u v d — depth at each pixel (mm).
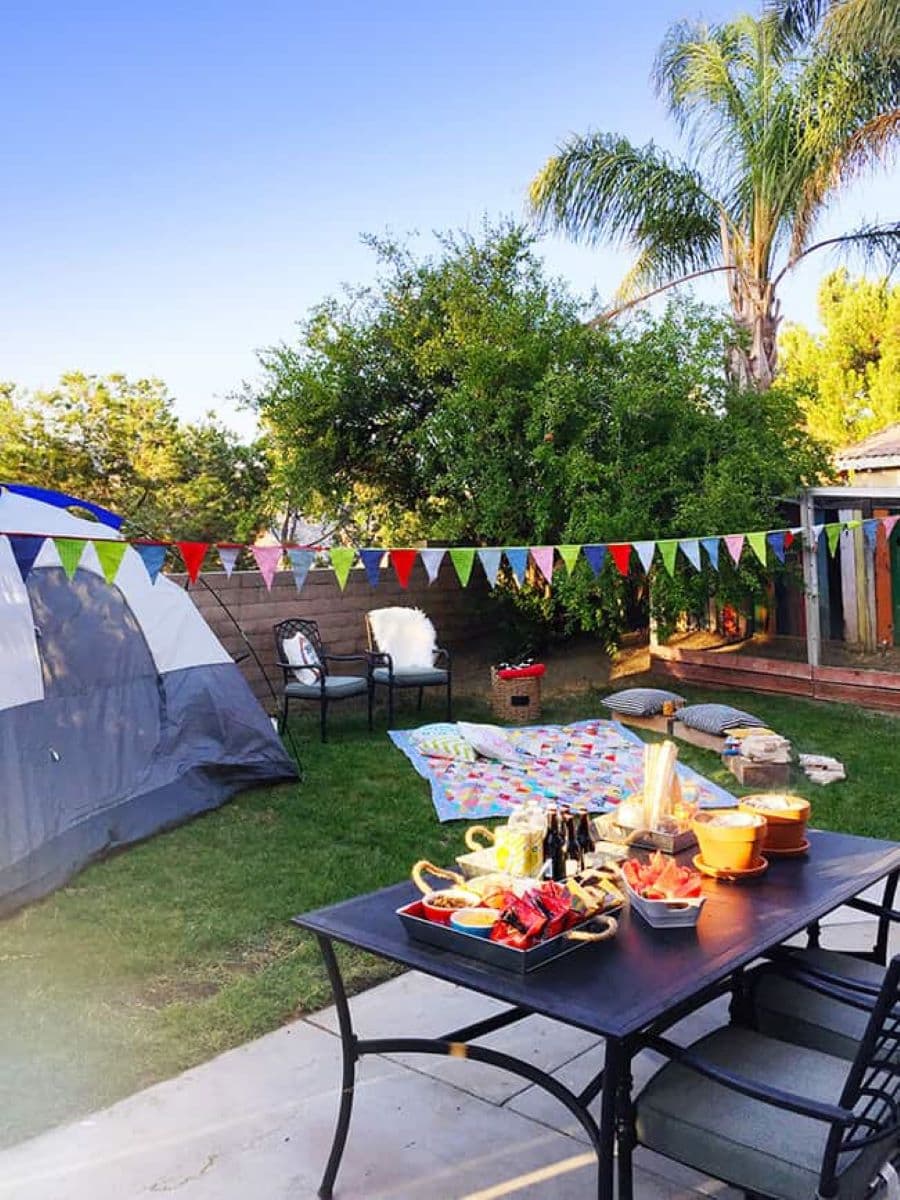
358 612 8844
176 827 5141
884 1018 1812
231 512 14953
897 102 9266
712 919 2225
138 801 4949
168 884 4355
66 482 15602
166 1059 2918
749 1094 1850
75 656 4840
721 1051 2207
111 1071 2844
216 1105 2695
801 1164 1829
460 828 5203
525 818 2510
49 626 4738
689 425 8250
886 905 2826
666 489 8008
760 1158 1863
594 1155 2457
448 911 2143
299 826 5172
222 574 7824
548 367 8492
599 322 9031
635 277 11352
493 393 8680
